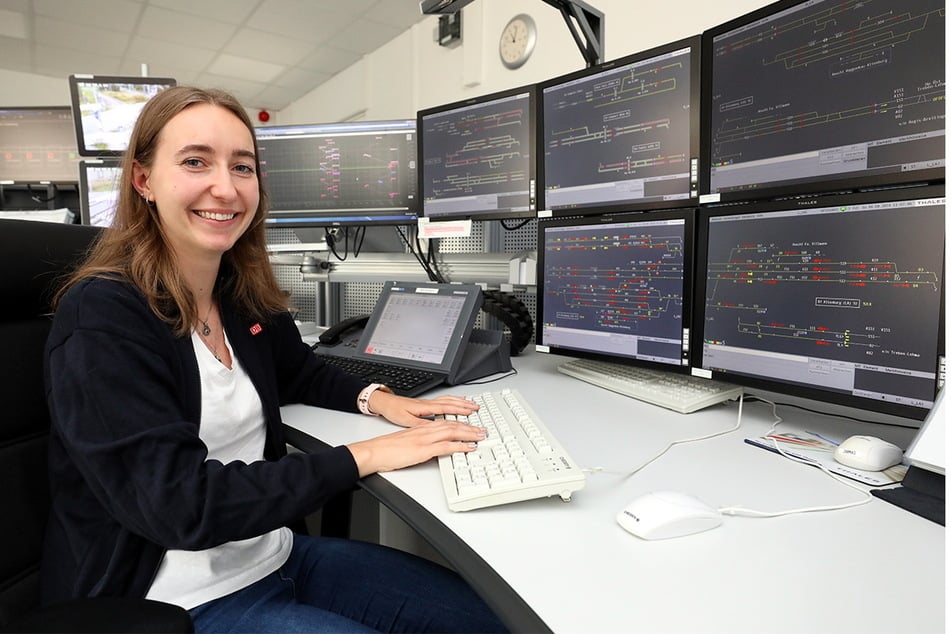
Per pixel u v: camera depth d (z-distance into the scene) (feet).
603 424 2.88
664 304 3.35
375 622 2.60
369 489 2.16
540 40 10.16
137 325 2.19
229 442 2.63
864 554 1.65
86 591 2.15
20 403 2.29
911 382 2.32
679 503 1.81
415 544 4.73
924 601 1.43
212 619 2.29
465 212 4.64
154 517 1.90
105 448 1.90
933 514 1.86
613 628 1.34
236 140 2.51
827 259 2.58
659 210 3.39
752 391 3.43
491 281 5.07
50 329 2.32
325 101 17.80
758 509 1.94
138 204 2.51
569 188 3.88
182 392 2.38
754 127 2.89
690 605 1.42
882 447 2.23
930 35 2.26
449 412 2.94
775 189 2.81
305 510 2.08
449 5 4.36
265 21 13.28
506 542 1.74
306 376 3.42
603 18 4.61
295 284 6.77
